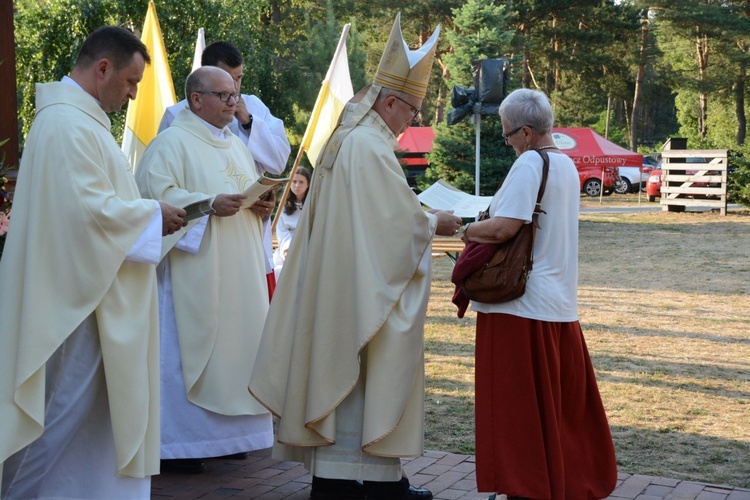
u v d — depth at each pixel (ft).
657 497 13.84
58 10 55.36
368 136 12.59
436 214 12.95
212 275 15.02
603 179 94.22
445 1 111.34
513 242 12.06
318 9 110.93
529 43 114.32
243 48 61.41
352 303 12.40
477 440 12.27
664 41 164.25
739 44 156.66
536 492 11.86
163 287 15.25
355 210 12.31
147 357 11.43
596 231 61.52
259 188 13.89
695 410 19.43
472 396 20.72
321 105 24.56
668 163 76.33
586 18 125.39
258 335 15.47
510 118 12.65
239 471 15.23
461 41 69.15
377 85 12.84
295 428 12.68
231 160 15.81
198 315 14.97
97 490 11.31
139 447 11.12
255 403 15.26
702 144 118.32
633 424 18.35
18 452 11.18
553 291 12.21
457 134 66.33
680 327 29.35
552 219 12.25
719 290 37.01
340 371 12.46
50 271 10.58
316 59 65.87
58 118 10.76
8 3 21.17
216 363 15.02
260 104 18.16
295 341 12.77
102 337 10.86
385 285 12.28
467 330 29.12
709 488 14.29
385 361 12.34
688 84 151.64
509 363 12.10
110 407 10.94
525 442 11.95
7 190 19.13
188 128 15.57
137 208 10.96
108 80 11.21
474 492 14.07
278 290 13.23
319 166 13.10
